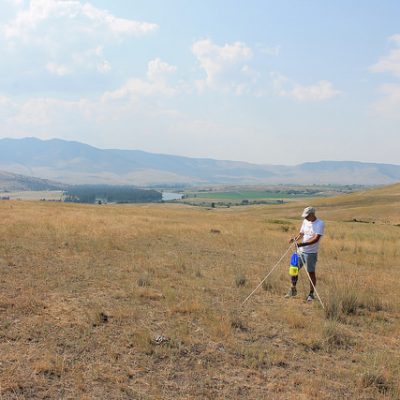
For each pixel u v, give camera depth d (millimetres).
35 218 24797
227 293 10789
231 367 6586
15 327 7395
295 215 103562
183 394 5680
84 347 6801
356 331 8719
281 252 18500
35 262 12805
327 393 5980
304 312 9695
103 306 8945
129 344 7047
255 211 118938
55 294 9570
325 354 7387
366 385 6258
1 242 15688
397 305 10602
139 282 10984
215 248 18719
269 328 8453
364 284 12688
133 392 5617
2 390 5348
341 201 124625
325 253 19875
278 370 6602
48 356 6297
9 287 9836
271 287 11594
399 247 24031
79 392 5504
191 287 11062
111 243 16984
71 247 15805
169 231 23375
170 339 7359
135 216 32969
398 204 100625
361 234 32031
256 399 5688
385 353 7480
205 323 8281
